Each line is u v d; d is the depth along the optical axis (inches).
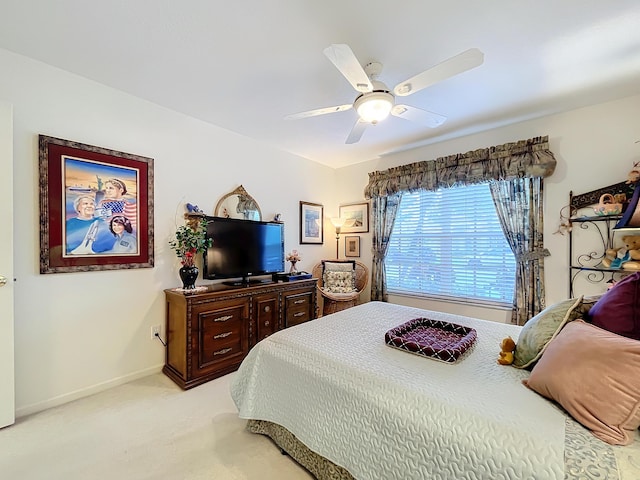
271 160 146.2
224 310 105.4
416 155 148.5
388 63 78.7
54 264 82.4
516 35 67.9
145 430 72.4
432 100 99.0
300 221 162.2
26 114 78.2
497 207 120.8
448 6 59.5
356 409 49.5
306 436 55.8
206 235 111.0
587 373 38.3
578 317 51.1
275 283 127.0
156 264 104.1
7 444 66.5
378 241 160.1
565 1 57.9
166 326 105.6
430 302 143.6
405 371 53.3
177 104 103.7
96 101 90.3
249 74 85.3
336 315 92.2
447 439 38.6
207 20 64.0
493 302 125.0
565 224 106.2
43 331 81.0
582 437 34.5
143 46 73.2
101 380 91.5
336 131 128.0
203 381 97.9
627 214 88.0
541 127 112.1
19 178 77.1
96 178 90.0
